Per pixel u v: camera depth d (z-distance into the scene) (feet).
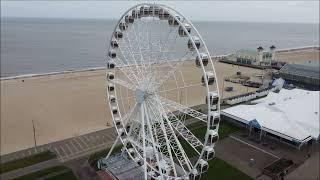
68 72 403.34
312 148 180.55
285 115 204.95
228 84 348.38
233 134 197.36
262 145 182.91
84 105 259.60
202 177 147.43
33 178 145.48
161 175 130.31
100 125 217.56
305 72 334.44
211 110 116.06
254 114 210.38
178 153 166.30
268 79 359.87
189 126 206.49
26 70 472.85
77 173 150.41
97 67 479.82
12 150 178.19
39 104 260.62
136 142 148.15
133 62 154.92
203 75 114.21
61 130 208.54
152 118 136.77
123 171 145.28
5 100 269.03
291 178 148.87
